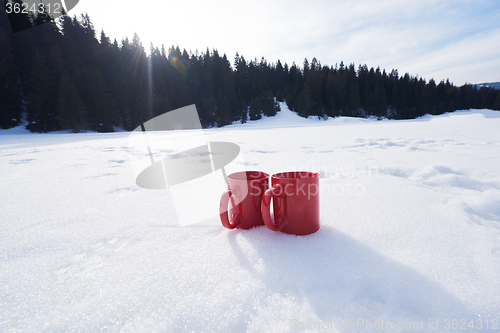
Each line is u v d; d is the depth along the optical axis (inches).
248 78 2316.7
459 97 2506.2
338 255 33.3
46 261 34.7
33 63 1172.5
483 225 43.1
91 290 27.9
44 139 388.5
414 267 30.1
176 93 1765.5
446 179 73.4
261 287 27.2
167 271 31.0
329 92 2154.3
